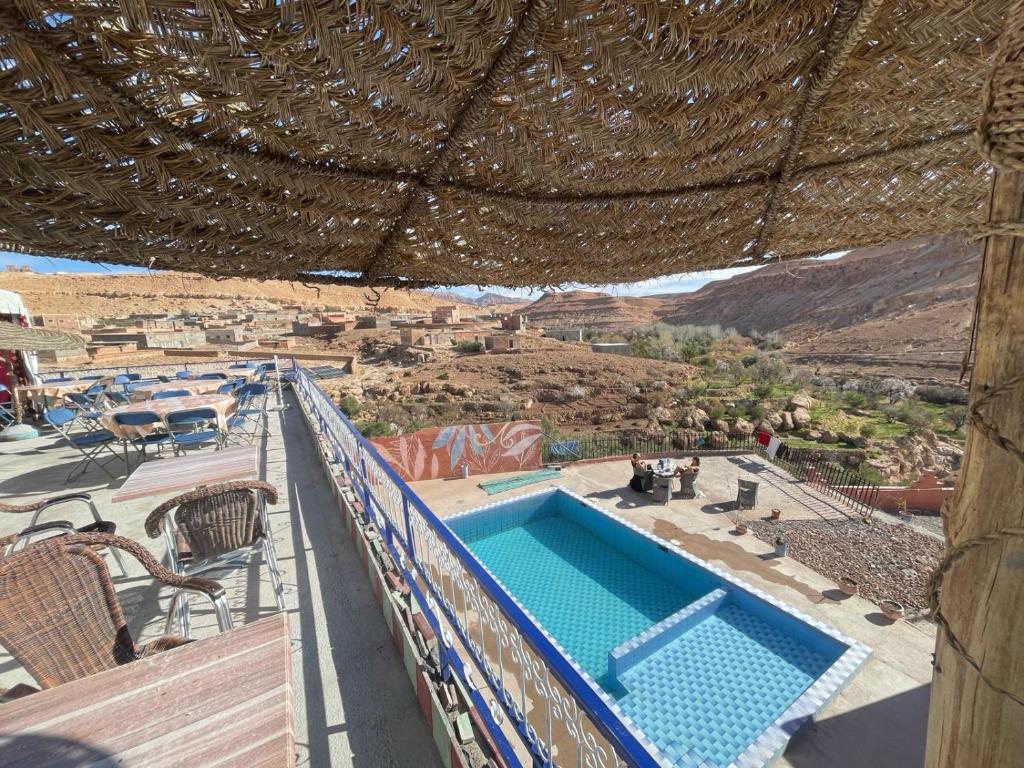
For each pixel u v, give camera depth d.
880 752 3.12
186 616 1.89
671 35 0.80
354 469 3.42
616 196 1.32
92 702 1.02
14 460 5.12
